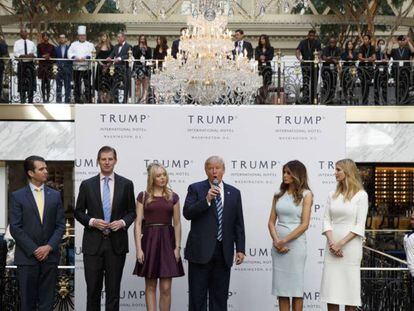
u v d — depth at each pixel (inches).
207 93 517.3
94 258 335.3
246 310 369.4
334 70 596.1
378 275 416.2
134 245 369.7
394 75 591.5
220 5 551.5
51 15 750.5
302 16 772.6
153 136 370.3
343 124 370.6
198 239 335.9
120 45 611.2
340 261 325.1
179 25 957.2
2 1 868.0
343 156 370.3
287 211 332.5
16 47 607.2
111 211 337.4
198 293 336.5
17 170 740.7
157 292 368.2
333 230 327.9
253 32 968.9
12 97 596.7
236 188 349.4
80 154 368.5
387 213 740.0
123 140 369.4
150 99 591.8
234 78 515.5
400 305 383.6
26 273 328.2
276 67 617.0
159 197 336.5
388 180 745.6
